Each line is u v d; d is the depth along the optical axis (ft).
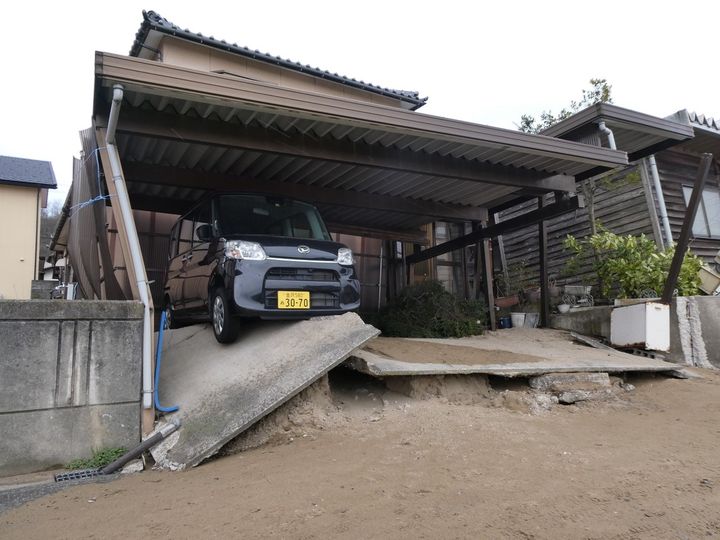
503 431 13.17
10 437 12.49
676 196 34.63
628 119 25.62
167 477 11.86
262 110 15.70
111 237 26.27
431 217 29.76
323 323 16.92
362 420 14.43
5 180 44.80
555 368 18.01
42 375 12.96
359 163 19.72
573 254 35.09
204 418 14.11
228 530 8.10
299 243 17.84
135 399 13.98
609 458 11.33
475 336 27.71
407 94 39.37
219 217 19.16
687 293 25.59
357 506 8.73
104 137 15.94
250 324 19.69
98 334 13.71
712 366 22.74
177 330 23.49
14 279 44.88
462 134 18.58
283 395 13.53
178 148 19.51
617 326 24.62
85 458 13.19
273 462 11.70
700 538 7.55
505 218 42.16
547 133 27.76
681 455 11.62
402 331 26.68
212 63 31.89
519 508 8.45
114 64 13.52
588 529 7.73
